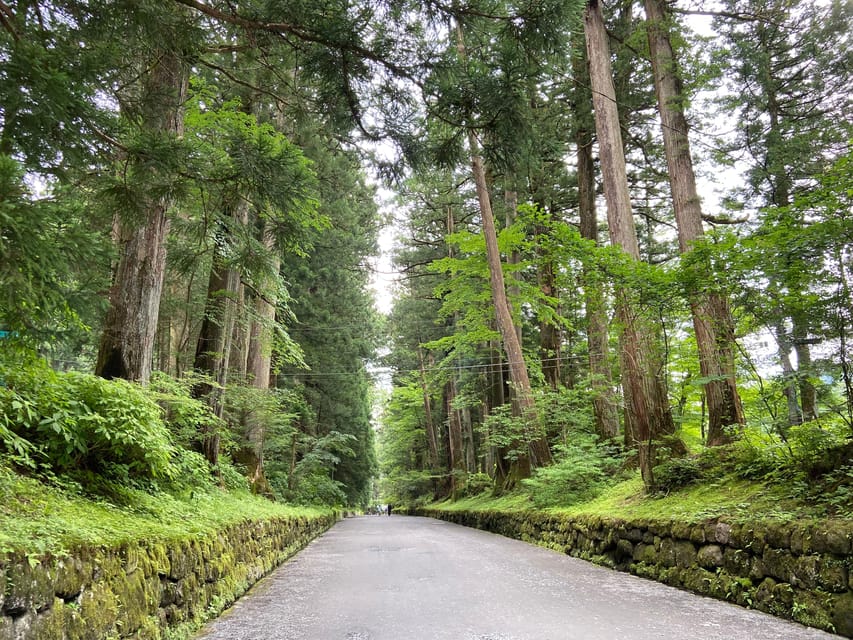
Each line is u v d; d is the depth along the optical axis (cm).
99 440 387
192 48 443
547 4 438
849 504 377
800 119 1236
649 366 778
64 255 279
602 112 1035
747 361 607
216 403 924
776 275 498
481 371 2195
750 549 430
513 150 507
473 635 343
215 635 359
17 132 303
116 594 268
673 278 641
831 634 337
